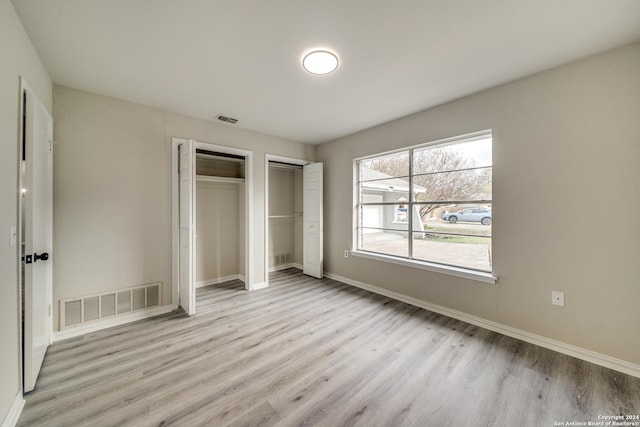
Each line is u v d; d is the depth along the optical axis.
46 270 2.13
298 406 1.55
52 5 1.45
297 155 4.37
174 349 2.18
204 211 4.07
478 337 2.39
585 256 2.02
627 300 1.85
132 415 1.48
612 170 1.90
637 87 1.80
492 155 2.50
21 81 1.57
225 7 1.48
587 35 1.74
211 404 1.57
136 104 2.78
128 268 2.72
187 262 2.90
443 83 2.40
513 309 2.39
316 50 1.91
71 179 2.41
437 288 2.96
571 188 2.07
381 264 3.57
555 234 2.15
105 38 1.75
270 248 4.93
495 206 2.49
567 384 1.75
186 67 2.12
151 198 2.87
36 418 1.45
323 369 1.91
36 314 1.80
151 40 1.78
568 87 2.07
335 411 1.52
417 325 2.63
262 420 1.45
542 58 2.01
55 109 2.34
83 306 2.47
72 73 2.18
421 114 3.05
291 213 5.26
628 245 1.85
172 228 3.02
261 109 2.98
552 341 2.17
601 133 1.94
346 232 4.09
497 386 1.73
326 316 2.84
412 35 1.74
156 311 2.89
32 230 1.66
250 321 2.72
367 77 2.28
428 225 3.15
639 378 1.79
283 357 2.06
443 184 3.02
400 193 3.45
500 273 2.47
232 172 4.44
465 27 1.67
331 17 1.58
